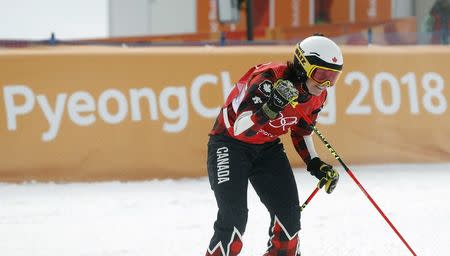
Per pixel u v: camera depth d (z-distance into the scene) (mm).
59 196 23328
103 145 26094
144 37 42844
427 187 23969
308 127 13094
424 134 28297
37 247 16891
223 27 48750
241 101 11789
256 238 17297
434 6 41406
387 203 21375
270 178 12367
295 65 11891
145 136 26344
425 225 18500
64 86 26062
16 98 25812
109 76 26297
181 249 16438
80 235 18016
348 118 27641
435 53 28578
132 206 21594
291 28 42531
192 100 26719
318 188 12898
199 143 26656
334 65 11586
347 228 18219
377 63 28078
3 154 25641
